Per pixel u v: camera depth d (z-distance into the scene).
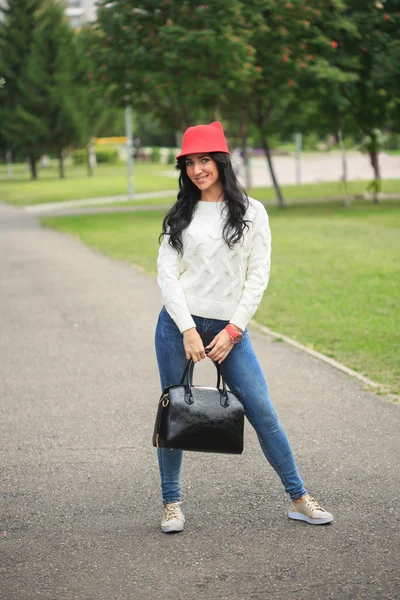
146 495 4.95
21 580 3.89
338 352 8.59
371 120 30.12
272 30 24.72
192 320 4.21
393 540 4.23
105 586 3.82
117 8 25.09
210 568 3.98
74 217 29.91
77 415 6.66
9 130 67.44
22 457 5.66
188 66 23.83
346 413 6.49
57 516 4.65
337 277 13.76
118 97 28.34
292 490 4.47
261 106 30.22
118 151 90.44
